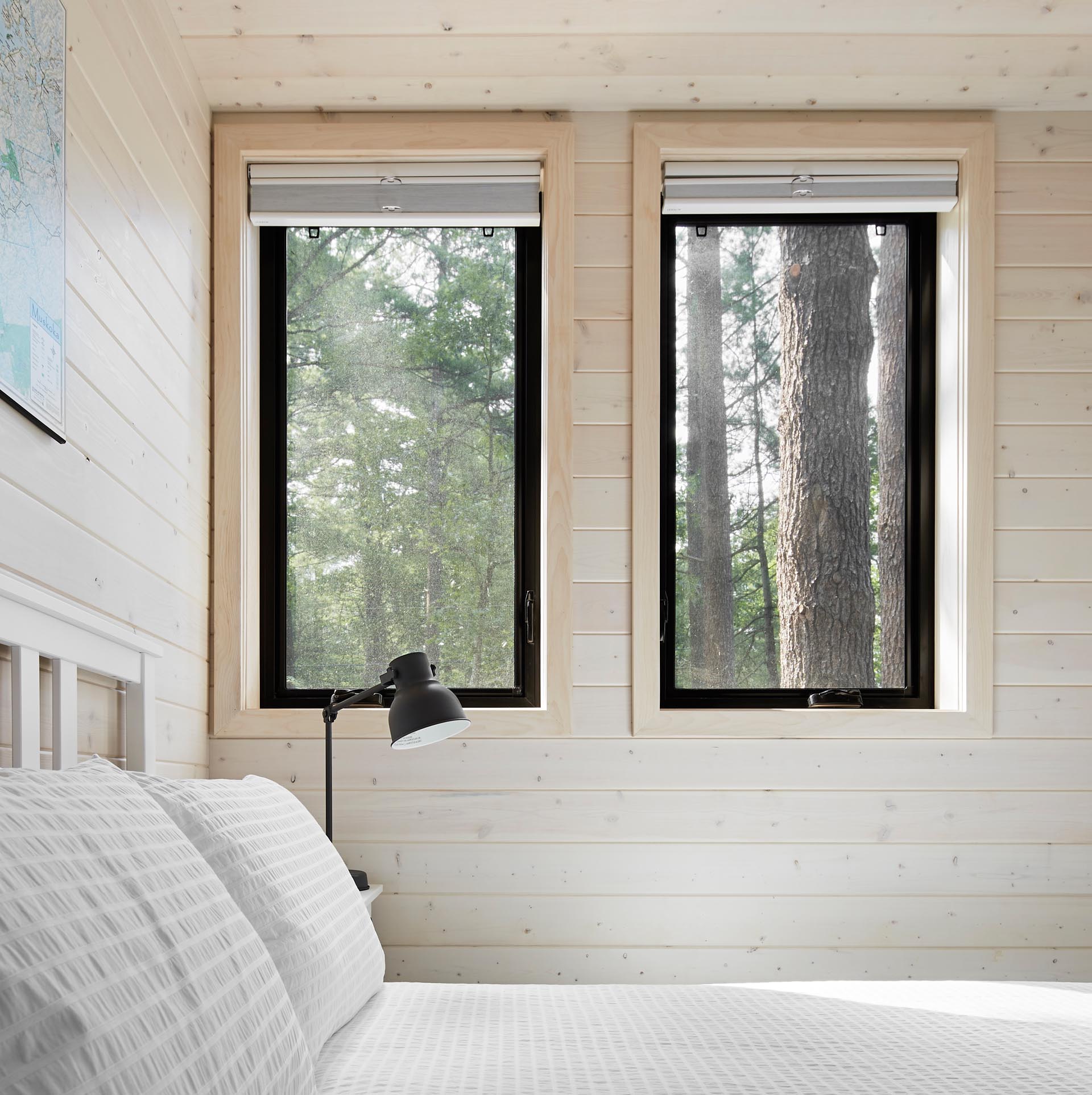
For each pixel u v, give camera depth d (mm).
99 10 1742
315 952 1311
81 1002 675
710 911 2543
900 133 2664
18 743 1318
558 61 2463
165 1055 740
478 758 2561
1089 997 1593
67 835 827
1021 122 2693
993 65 2496
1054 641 2637
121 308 1838
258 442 2721
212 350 2586
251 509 2656
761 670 2771
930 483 2795
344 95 2584
